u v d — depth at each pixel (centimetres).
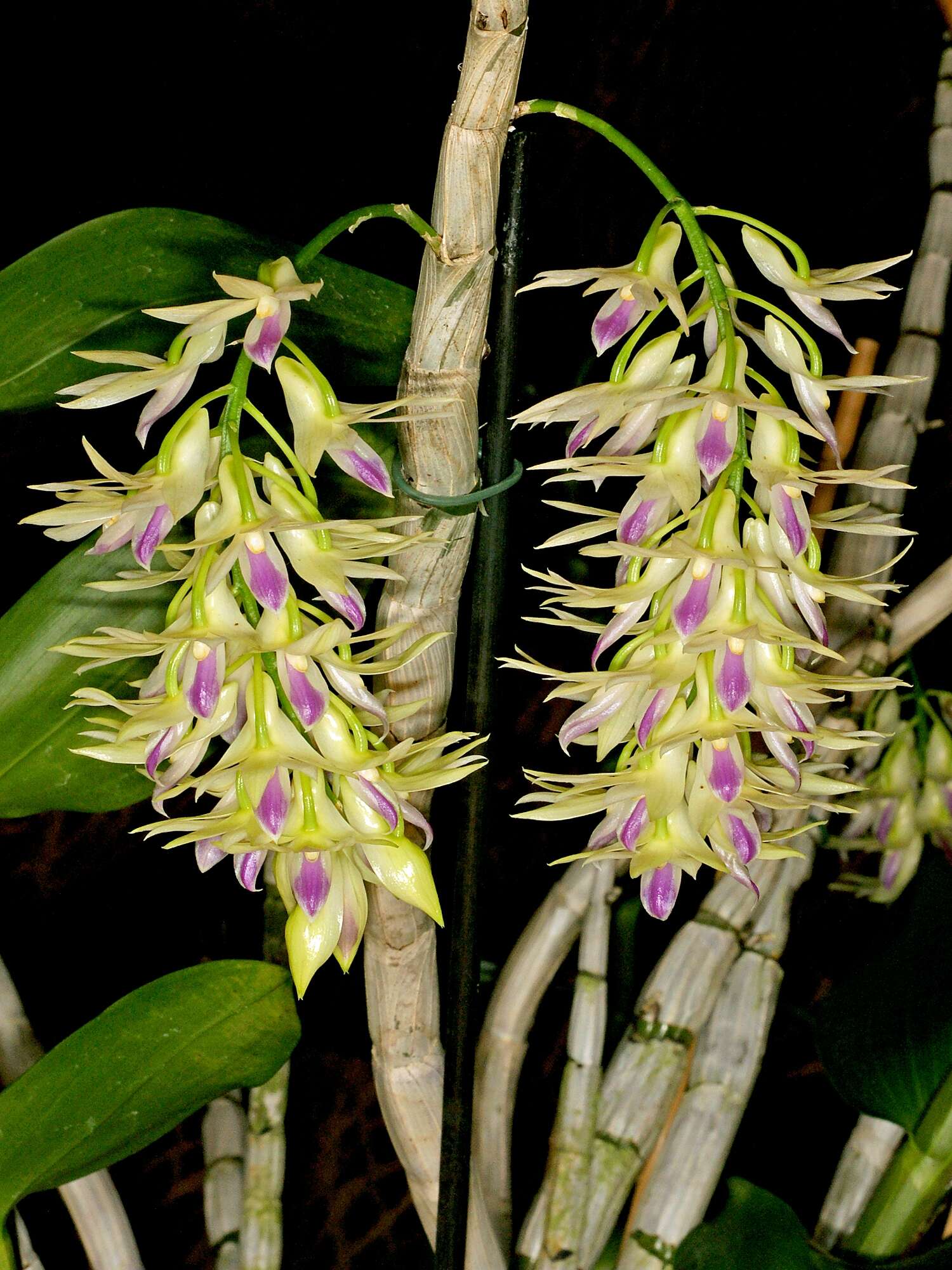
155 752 52
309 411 51
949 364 83
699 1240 63
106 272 57
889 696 71
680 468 51
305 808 52
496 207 52
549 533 77
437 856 75
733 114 81
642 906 74
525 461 76
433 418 52
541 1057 80
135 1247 66
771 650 52
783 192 82
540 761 84
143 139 78
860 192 82
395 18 79
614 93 80
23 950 79
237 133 79
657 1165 66
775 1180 79
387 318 60
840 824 75
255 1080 58
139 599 58
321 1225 78
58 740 58
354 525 50
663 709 52
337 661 52
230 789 52
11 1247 59
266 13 78
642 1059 67
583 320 78
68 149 78
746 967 68
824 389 51
